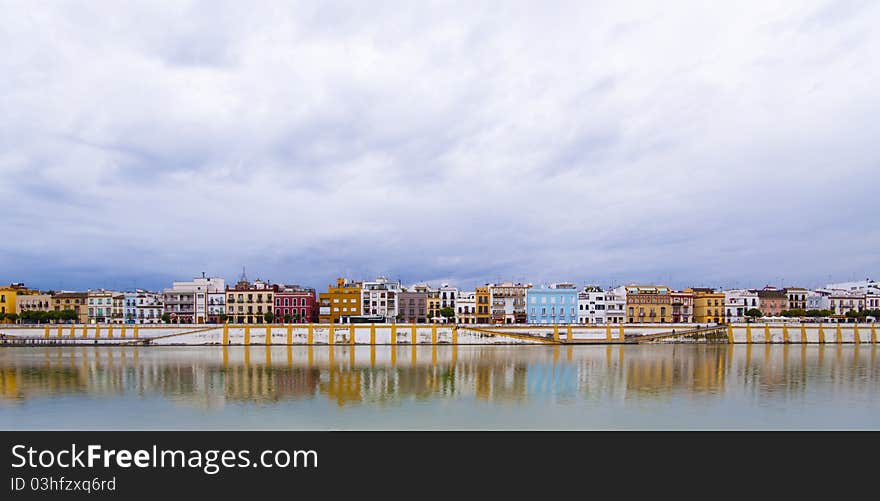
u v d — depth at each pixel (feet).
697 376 313.32
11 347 508.94
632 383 286.66
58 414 215.72
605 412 217.77
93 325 539.70
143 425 199.62
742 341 577.02
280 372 331.98
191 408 225.15
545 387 273.75
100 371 336.29
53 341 525.34
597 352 467.93
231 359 405.80
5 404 234.79
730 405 230.48
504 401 238.68
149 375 318.86
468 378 305.53
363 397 247.70
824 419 207.10
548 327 565.53
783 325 584.40
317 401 238.89
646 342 571.28
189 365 368.27
